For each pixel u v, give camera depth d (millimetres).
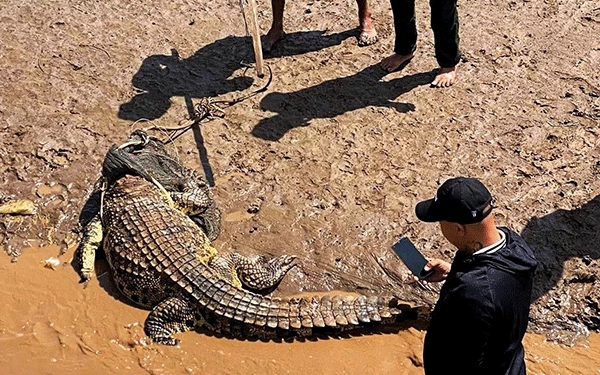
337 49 6410
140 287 4551
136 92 5945
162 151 5312
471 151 5457
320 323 4387
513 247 3062
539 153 5418
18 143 5508
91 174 5344
